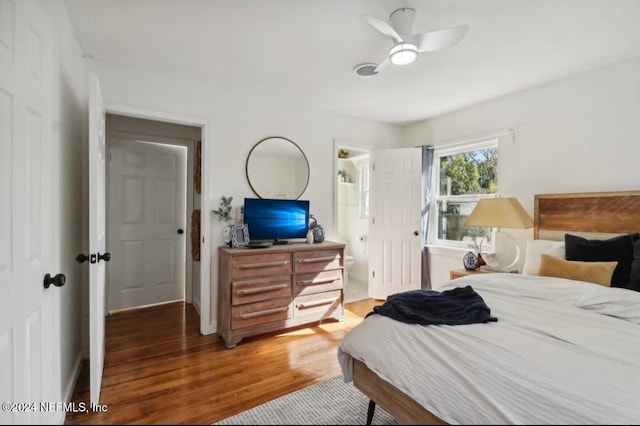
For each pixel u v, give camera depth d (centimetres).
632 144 242
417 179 398
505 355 121
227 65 262
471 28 202
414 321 157
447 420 111
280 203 324
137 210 366
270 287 285
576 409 94
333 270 324
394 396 142
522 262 309
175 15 192
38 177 133
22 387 117
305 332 302
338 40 221
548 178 292
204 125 298
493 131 338
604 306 167
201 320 296
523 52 234
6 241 108
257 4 181
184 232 399
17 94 115
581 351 124
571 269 219
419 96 328
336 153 384
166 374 221
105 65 254
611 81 254
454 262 371
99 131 200
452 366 121
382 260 414
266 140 332
